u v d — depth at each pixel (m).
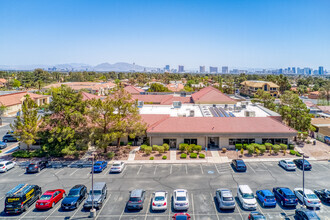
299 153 42.25
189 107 64.56
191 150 41.94
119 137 42.78
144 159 40.22
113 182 32.06
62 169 36.78
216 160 39.69
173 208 25.66
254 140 44.75
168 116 50.78
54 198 26.58
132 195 25.91
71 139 40.94
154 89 111.19
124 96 46.09
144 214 24.59
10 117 78.19
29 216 24.34
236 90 151.50
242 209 25.30
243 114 55.78
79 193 26.84
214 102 69.00
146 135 45.72
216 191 27.89
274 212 24.67
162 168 36.72
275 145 42.94
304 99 116.19
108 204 26.61
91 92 128.50
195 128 44.75
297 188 28.30
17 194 25.08
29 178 33.50
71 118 41.19
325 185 30.69
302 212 22.66
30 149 44.97
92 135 40.22
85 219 23.67
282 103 65.75
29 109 42.41
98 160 39.91
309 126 50.66
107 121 41.09
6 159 40.97
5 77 191.88
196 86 153.25
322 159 40.00
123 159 40.34
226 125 45.66
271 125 45.78
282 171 35.34
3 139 52.25
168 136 44.03
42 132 41.56
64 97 43.38
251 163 38.47
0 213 25.02
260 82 139.50
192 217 23.86
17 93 90.06
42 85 151.12
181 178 33.12
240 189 26.88
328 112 74.94
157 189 29.97
